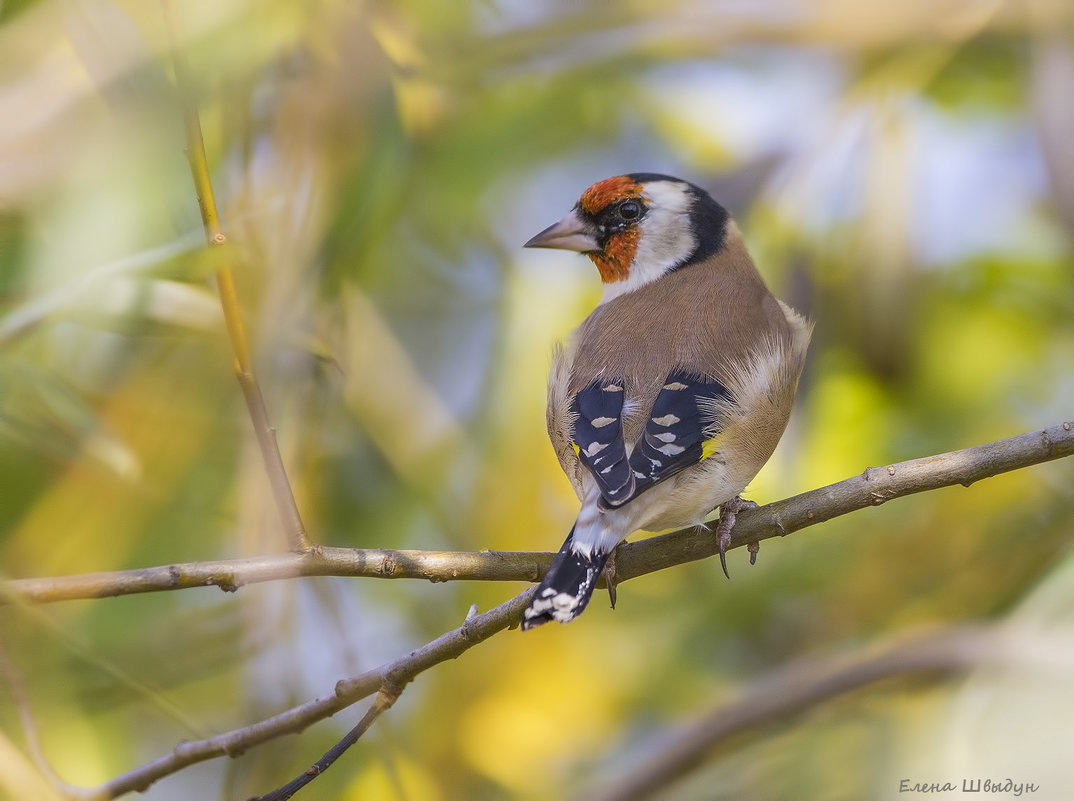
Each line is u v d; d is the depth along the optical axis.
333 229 8.98
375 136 9.20
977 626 8.68
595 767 10.02
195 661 8.52
